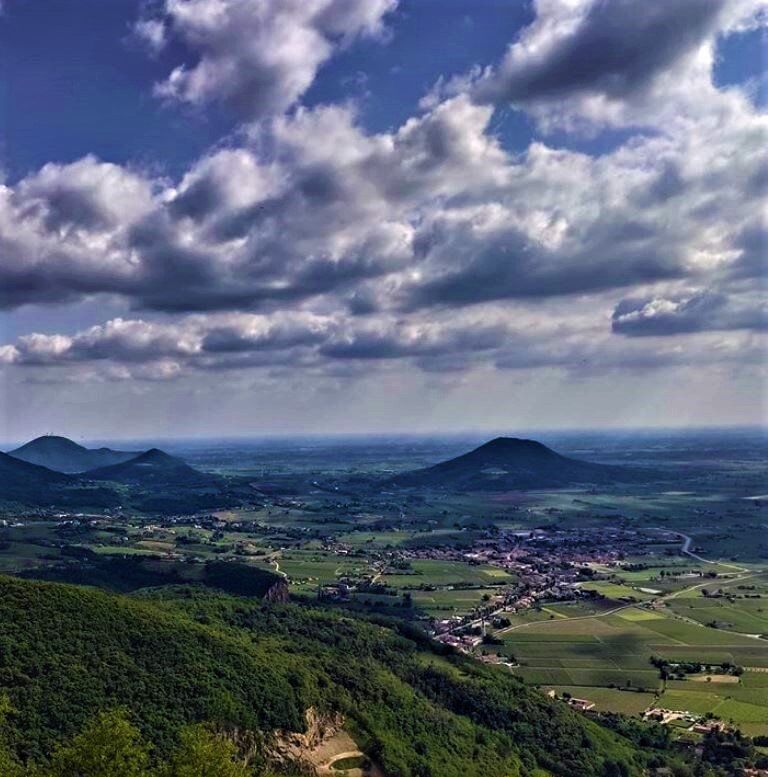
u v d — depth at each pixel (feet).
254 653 473.26
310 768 404.16
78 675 396.37
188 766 276.82
